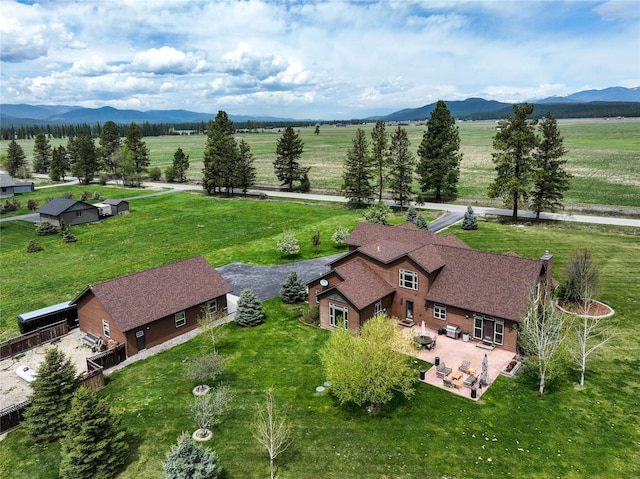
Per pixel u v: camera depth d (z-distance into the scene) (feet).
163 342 120.57
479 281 115.65
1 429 84.84
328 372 86.17
